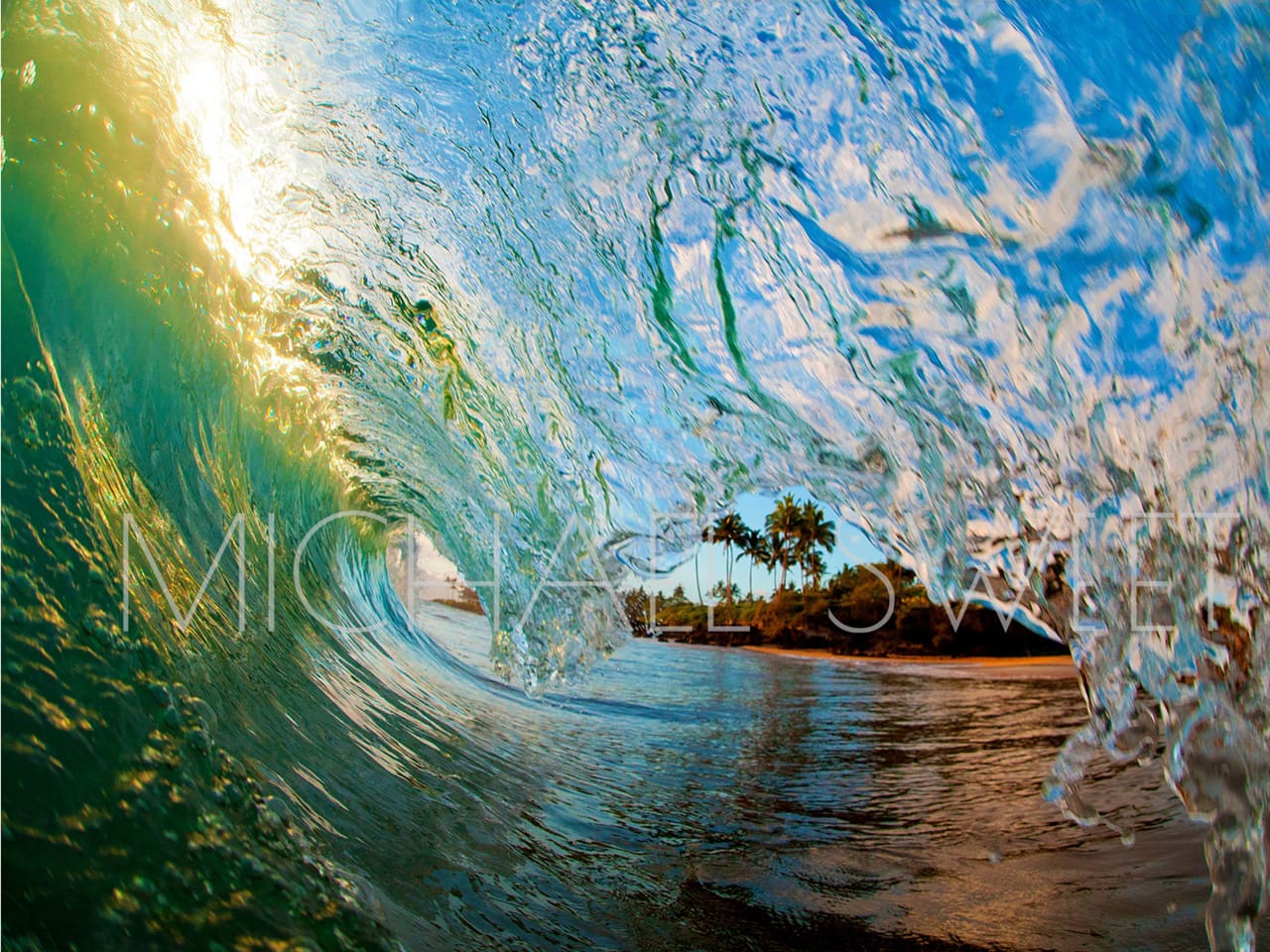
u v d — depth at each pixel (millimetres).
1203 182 2316
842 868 3775
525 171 3709
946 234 2844
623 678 10570
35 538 2039
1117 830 4402
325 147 3980
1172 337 2453
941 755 6621
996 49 2541
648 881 3428
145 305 3238
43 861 1533
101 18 3086
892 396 3217
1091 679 2787
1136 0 2303
